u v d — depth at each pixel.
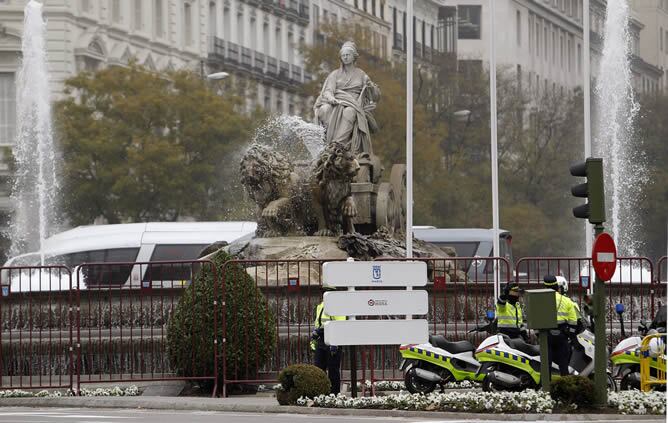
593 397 54.62
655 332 61.88
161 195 177.75
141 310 72.19
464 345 63.44
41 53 167.00
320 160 80.69
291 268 75.88
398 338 58.47
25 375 72.19
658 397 55.28
